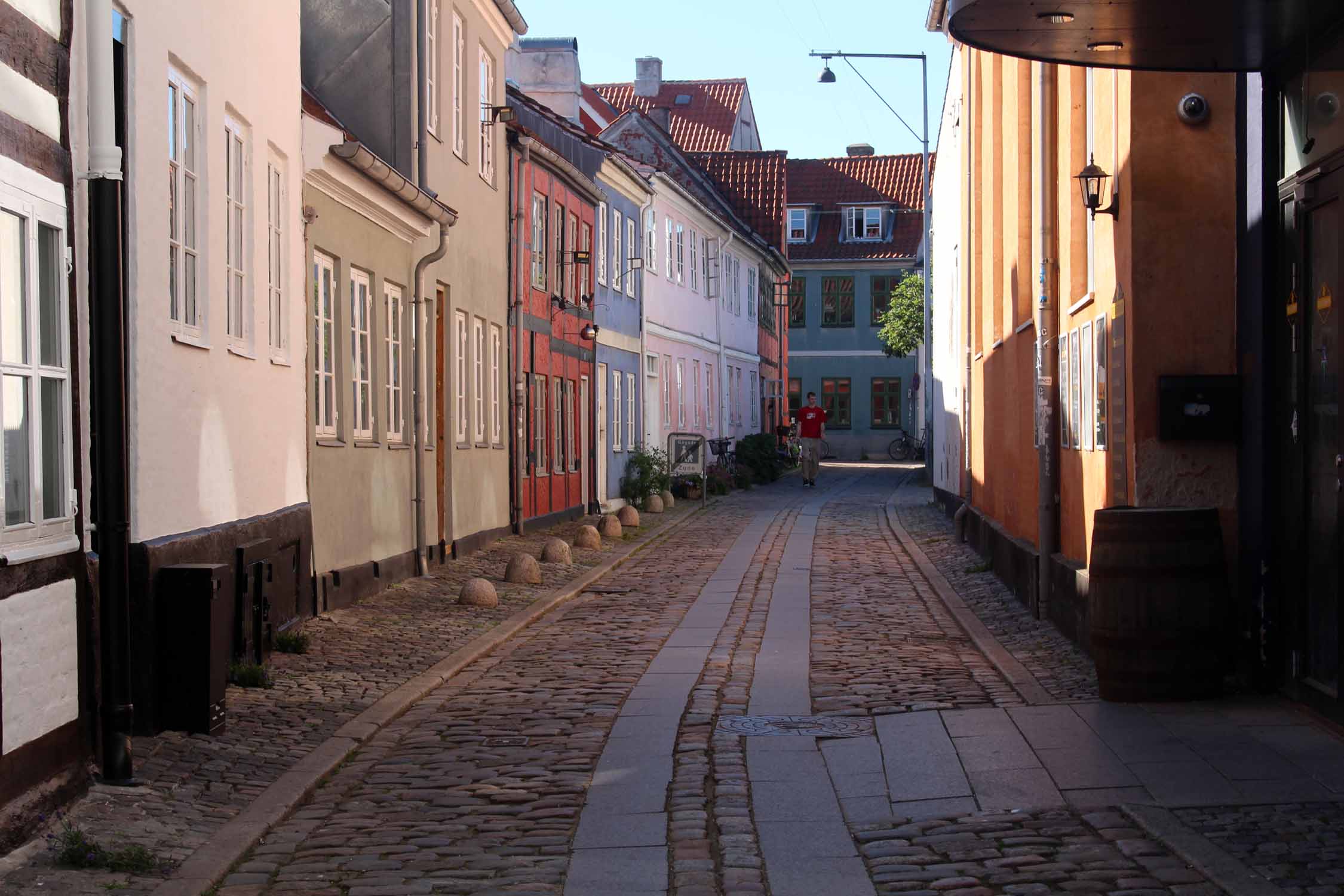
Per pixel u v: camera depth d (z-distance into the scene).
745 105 68.75
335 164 13.66
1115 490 10.82
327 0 17.77
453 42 19.69
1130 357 10.14
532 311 24.50
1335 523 8.37
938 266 33.25
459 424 20.16
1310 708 8.82
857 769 7.91
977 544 20.84
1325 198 8.48
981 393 21.23
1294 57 8.98
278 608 11.77
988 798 7.20
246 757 8.12
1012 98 16.88
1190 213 9.98
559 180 26.38
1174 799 6.97
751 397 51.12
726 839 6.62
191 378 9.48
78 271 7.27
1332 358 8.39
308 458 13.39
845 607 15.40
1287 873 5.80
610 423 31.22
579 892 5.91
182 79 9.56
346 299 14.76
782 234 56.62
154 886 5.88
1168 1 8.33
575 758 8.31
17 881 5.84
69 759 6.99
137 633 8.41
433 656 11.70
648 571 19.39
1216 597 9.21
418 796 7.50
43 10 6.85
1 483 6.30
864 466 58.25
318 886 6.02
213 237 10.08
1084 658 11.38
